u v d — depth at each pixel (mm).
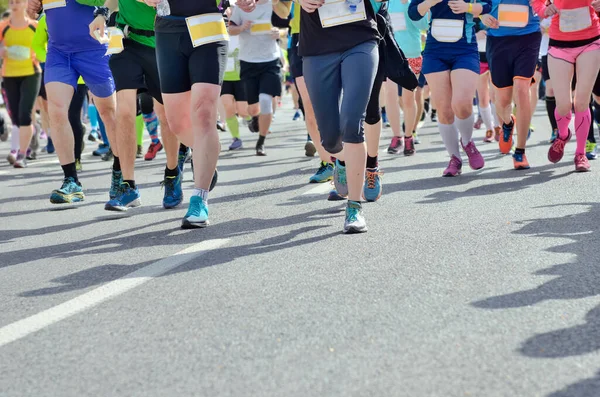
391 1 12250
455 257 5566
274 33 13836
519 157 10195
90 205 9008
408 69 6746
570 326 4059
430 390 3340
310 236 6496
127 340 4113
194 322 4348
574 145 13047
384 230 6582
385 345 3869
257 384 3471
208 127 7039
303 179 10242
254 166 12242
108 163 13828
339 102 6523
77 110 12430
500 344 3838
